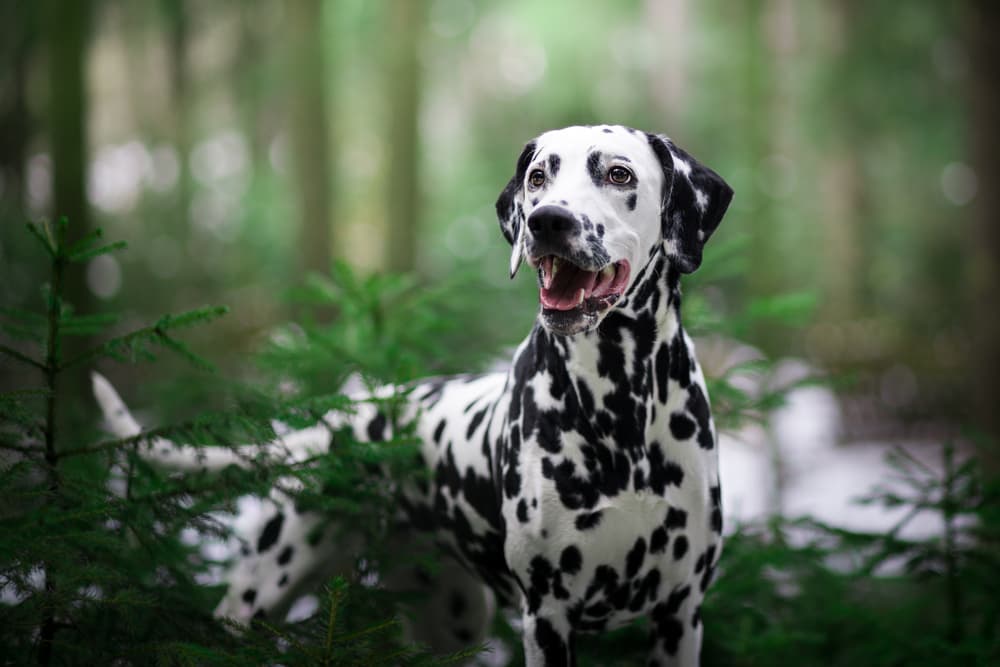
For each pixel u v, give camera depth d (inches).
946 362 535.8
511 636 156.9
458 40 813.9
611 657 139.8
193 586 116.6
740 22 684.7
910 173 878.4
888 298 785.6
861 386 509.0
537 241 96.3
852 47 673.0
